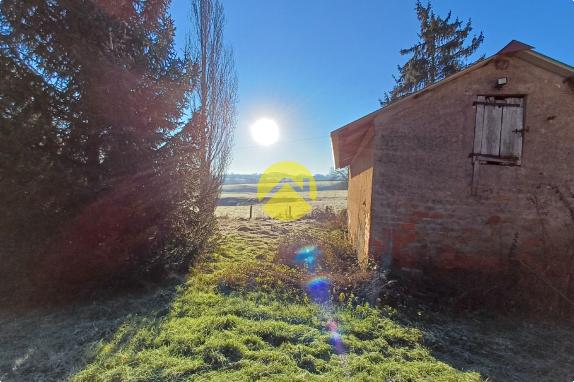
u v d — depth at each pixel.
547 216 5.55
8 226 4.57
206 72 11.70
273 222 17.55
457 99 5.75
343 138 6.97
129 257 5.64
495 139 5.68
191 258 7.15
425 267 5.78
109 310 4.80
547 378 3.33
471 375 3.24
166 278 6.27
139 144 5.56
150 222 5.89
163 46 6.27
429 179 5.81
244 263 7.02
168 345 3.67
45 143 4.79
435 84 5.65
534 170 5.59
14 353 3.58
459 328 4.46
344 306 4.89
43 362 3.38
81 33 5.08
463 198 5.71
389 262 5.91
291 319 4.41
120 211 5.36
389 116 5.93
